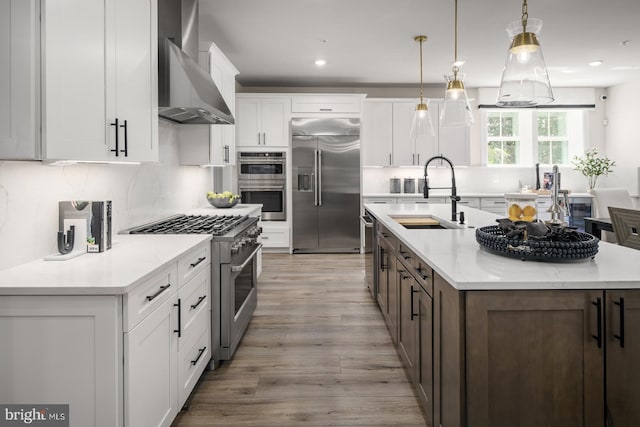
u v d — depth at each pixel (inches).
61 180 81.2
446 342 62.4
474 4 148.6
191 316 86.2
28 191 72.0
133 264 68.8
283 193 255.6
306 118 251.6
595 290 55.0
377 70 236.2
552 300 54.9
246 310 124.4
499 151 287.4
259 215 191.2
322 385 94.7
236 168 255.0
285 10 152.8
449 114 118.6
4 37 56.2
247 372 101.1
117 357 56.2
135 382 59.2
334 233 254.4
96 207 78.9
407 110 269.6
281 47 195.3
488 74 245.6
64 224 77.5
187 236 98.7
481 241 75.9
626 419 55.4
